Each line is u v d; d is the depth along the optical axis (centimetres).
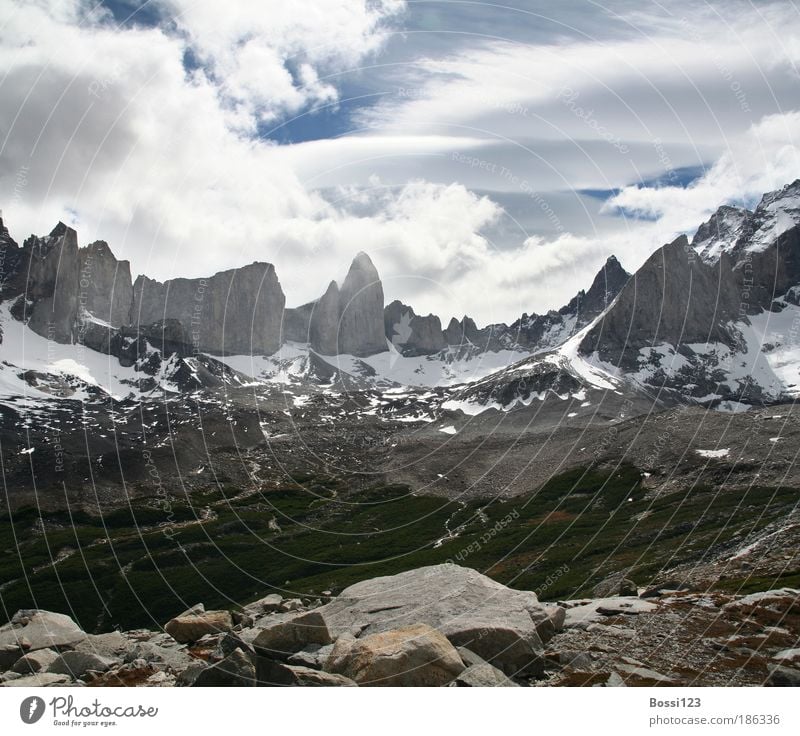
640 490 17488
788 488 14600
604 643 2786
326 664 2533
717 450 19100
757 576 5831
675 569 8225
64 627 3225
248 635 2995
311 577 13362
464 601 2972
